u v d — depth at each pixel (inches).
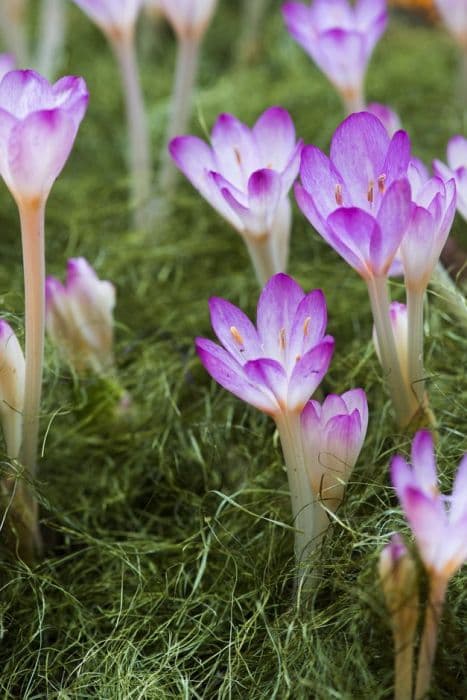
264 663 38.4
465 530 34.7
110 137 60.7
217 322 37.6
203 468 41.9
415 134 55.3
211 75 68.6
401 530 38.4
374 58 66.2
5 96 37.8
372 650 37.6
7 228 52.2
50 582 40.1
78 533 40.9
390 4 71.1
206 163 40.9
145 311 48.1
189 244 50.3
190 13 49.4
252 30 68.5
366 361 43.2
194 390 44.8
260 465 42.3
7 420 39.9
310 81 61.1
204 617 39.8
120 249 50.4
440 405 42.1
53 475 43.1
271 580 39.4
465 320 41.5
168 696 38.5
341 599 38.0
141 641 39.1
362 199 38.2
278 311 37.6
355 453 37.7
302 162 37.9
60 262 50.4
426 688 36.2
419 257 38.3
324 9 47.4
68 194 54.2
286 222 41.9
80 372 43.8
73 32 70.9
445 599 37.4
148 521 42.8
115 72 66.7
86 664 39.2
